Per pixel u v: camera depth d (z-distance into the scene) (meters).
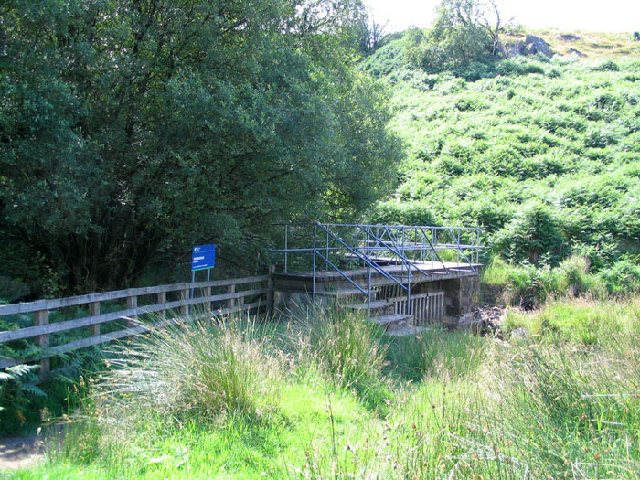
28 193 7.39
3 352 5.65
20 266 10.37
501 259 18.97
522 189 22.94
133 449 4.21
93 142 7.77
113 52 8.70
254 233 11.58
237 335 5.95
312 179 9.88
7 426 5.03
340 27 12.01
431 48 46.84
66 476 3.62
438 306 15.28
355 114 13.14
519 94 36.06
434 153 27.42
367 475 3.37
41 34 7.91
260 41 9.38
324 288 11.36
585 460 3.60
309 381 6.22
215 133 8.41
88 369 6.39
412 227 14.49
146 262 10.81
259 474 4.05
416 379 8.08
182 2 9.01
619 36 61.38
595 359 5.89
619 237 19.42
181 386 5.15
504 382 5.28
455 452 3.86
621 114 31.50
